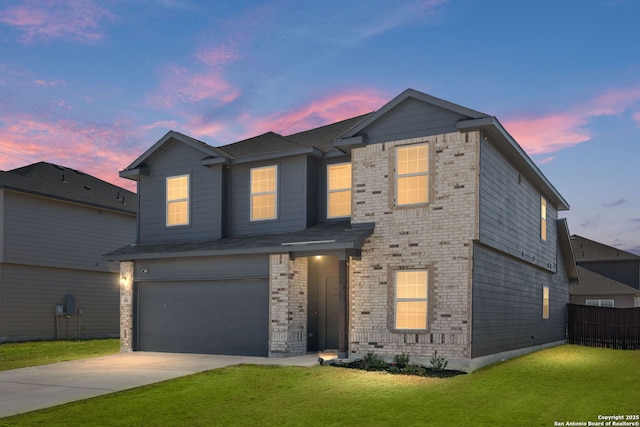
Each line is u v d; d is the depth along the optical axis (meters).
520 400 11.34
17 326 24.97
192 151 20.67
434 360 14.71
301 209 18.64
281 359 16.41
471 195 15.11
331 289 18.34
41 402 11.21
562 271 27.12
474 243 15.23
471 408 10.60
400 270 15.83
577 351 20.95
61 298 27.08
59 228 27.06
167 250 19.30
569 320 26.33
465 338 14.77
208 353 18.77
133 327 20.09
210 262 18.81
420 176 16.02
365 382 12.95
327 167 19.09
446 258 15.25
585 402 11.23
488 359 15.98
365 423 9.56
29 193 25.36
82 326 28.02
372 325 15.97
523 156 18.17
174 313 19.59
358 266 16.38
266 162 19.53
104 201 29.70
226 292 18.66
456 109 15.36
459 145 15.41
